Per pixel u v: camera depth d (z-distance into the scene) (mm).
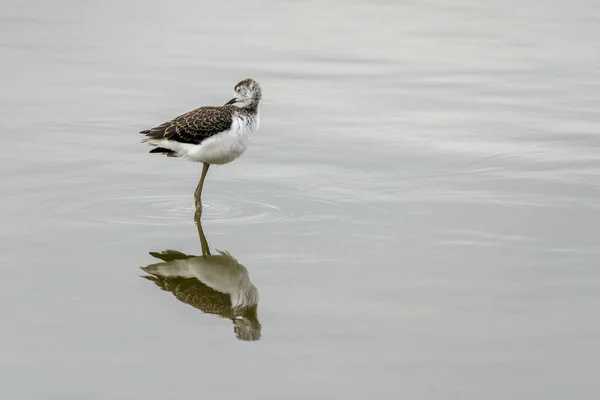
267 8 29391
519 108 20859
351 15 28891
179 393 10172
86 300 12266
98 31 26172
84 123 19453
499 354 11016
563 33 27188
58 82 21984
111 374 10531
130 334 11453
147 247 13914
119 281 12820
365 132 19219
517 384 10398
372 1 30594
